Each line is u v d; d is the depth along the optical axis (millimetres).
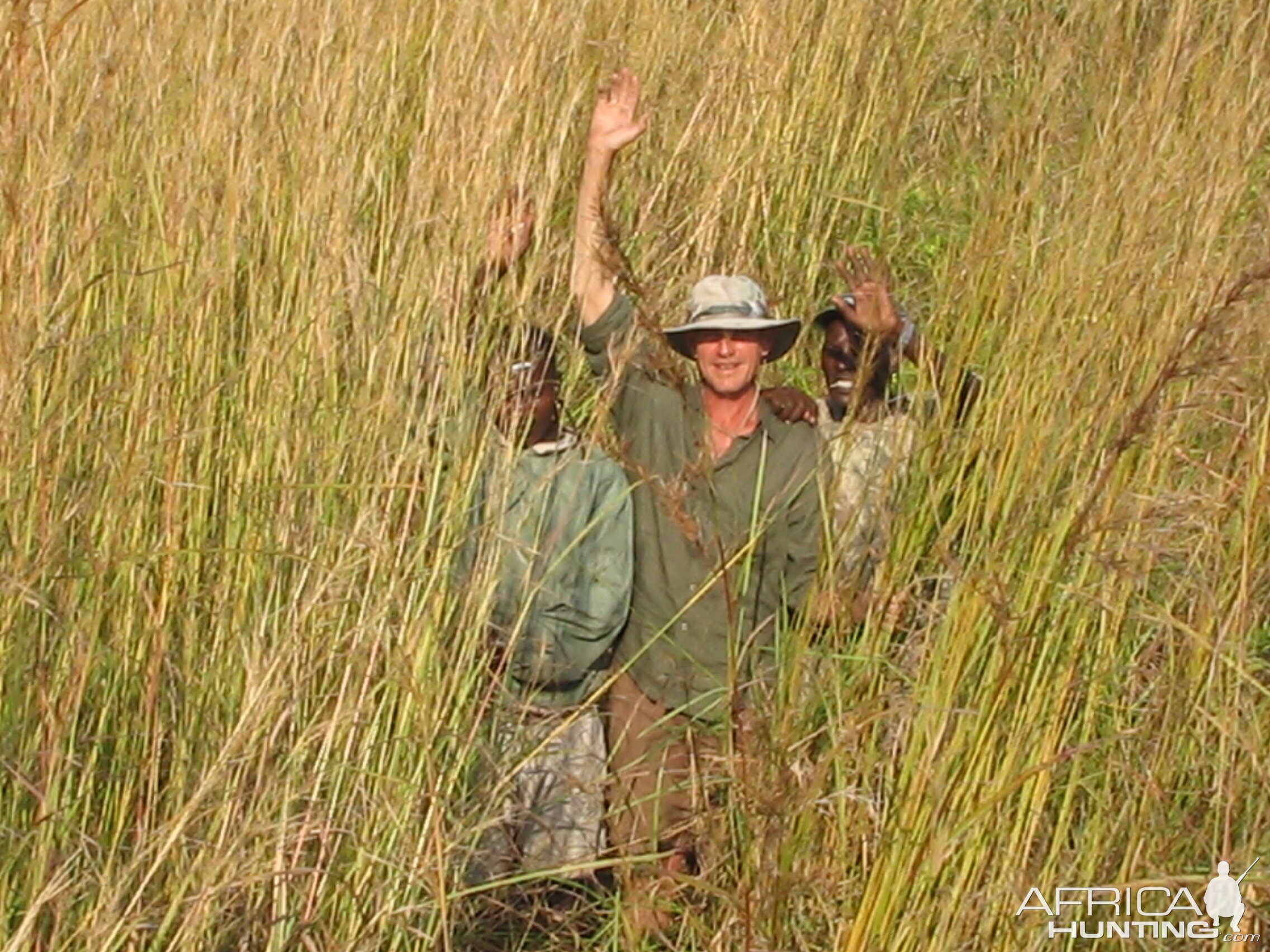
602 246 5246
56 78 4625
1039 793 4609
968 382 5383
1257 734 4738
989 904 4559
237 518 4652
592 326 5449
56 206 4496
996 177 6484
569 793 5219
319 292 4879
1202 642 4621
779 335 5465
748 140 7453
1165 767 4773
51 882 3932
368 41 5336
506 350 4953
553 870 4672
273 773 4340
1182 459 5156
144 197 5012
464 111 4996
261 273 5004
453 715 4695
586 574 5180
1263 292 5039
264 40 5180
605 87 6008
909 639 4883
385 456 4730
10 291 4250
